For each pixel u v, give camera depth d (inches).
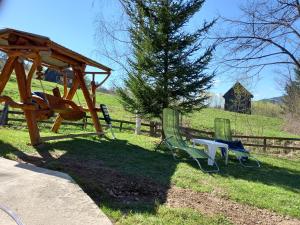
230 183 302.4
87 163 294.4
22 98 323.3
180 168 335.9
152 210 198.7
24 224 152.4
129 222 175.6
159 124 622.2
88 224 162.2
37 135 328.2
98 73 464.4
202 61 507.2
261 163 455.5
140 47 502.0
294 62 521.3
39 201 179.2
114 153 362.3
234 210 230.7
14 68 324.2
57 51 376.8
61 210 172.7
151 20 499.5
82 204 183.3
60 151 330.3
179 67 497.0
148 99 507.5
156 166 329.4
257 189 293.6
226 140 450.3
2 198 177.2
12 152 290.4
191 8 494.6
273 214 237.1
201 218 198.2
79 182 221.5
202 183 288.8
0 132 369.4
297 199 279.9
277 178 361.4
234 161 439.2
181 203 225.3
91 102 454.9
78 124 559.8
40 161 277.0
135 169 302.0
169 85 505.7
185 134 586.2
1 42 341.7
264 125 1352.1
